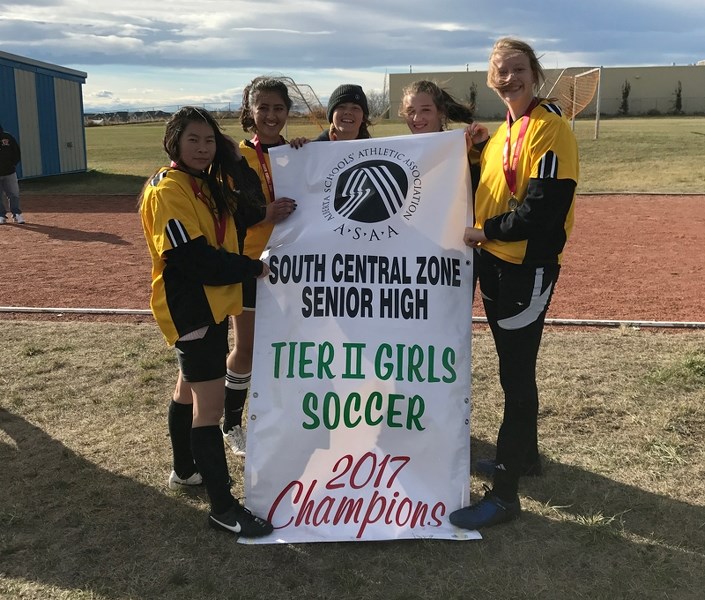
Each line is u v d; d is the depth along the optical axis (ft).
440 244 10.43
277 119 11.46
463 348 10.33
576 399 14.58
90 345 18.49
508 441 10.03
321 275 10.34
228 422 12.95
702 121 148.66
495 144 10.18
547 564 9.31
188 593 8.77
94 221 43.65
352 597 8.69
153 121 253.03
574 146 9.37
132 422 13.89
